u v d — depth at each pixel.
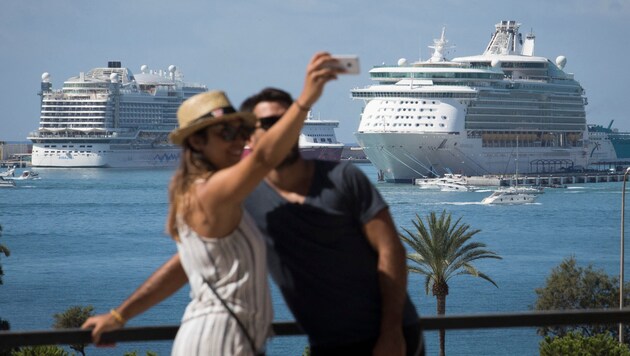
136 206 190.75
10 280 93.75
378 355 5.77
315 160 6.02
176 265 6.14
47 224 156.75
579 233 138.25
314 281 5.87
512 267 100.88
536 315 6.64
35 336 6.09
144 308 6.18
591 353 37.53
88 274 97.94
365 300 5.87
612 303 64.88
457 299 80.25
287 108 5.98
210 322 5.61
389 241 5.82
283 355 52.59
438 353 55.22
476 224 148.00
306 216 5.82
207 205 5.50
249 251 5.62
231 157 5.79
